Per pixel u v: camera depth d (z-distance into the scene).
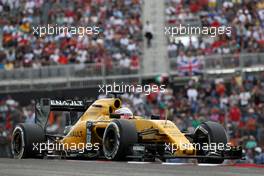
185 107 55.72
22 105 64.12
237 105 54.44
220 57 59.19
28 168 20.98
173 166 21.34
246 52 62.31
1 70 65.12
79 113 31.52
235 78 56.81
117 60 64.94
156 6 64.94
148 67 61.22
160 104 56.09
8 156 41.84
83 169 20.09
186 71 59.50
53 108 30.75
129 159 25.62
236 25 64.69
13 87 64.62
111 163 23.36
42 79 63.94
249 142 44.31
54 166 21.84
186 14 66.31
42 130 29.45
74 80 62.62
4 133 51.78
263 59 58.97
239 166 21.72
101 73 61.97
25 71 64.50
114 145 25.20
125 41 66.50
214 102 55.34
